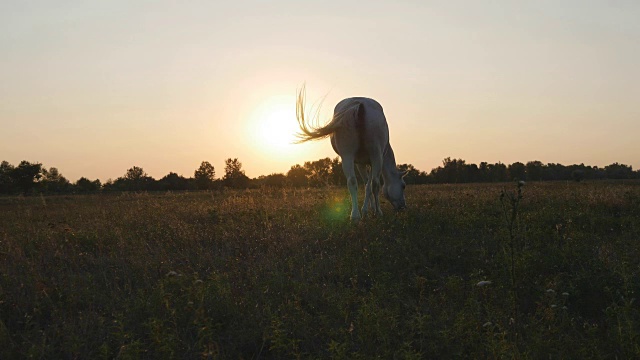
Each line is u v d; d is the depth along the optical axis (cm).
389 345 406
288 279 553
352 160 916
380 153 934
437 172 6034
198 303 466
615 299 494
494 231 783
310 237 768
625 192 1288
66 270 636
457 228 800
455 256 646
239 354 411
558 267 592
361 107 891
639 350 361
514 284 432
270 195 1569
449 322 446
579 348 385
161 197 1958
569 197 1173
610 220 828
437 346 402
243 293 516
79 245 776
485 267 602
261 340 430
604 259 600
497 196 1194
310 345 420
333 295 501
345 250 682
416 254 657
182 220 970
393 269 606
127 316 464
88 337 430
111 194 2667
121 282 589
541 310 461
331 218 956
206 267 636
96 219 1082
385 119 965
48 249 736
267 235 780
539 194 1315
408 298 515
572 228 777
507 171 6369
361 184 1611
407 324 438
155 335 407
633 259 603
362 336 413
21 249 734
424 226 797
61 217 1238
